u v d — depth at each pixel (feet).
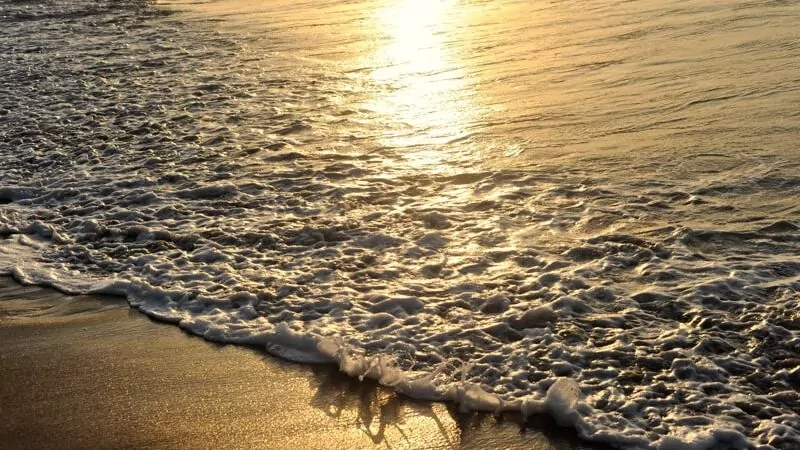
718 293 17.22
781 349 15.21
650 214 21.29
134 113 33.91
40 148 30.30
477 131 28.71
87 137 31.17
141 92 37.27
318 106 33.17
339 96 34.42
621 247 19.61
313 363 15.88
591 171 24.35
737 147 25.05
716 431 13.01
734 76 31.45
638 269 18.58
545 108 30.42
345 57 41.27
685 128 26.96
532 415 13.98
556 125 28.53
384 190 24.07
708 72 32.32
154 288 19.15
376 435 13.74
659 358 15.20
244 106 33.88
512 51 39.24
